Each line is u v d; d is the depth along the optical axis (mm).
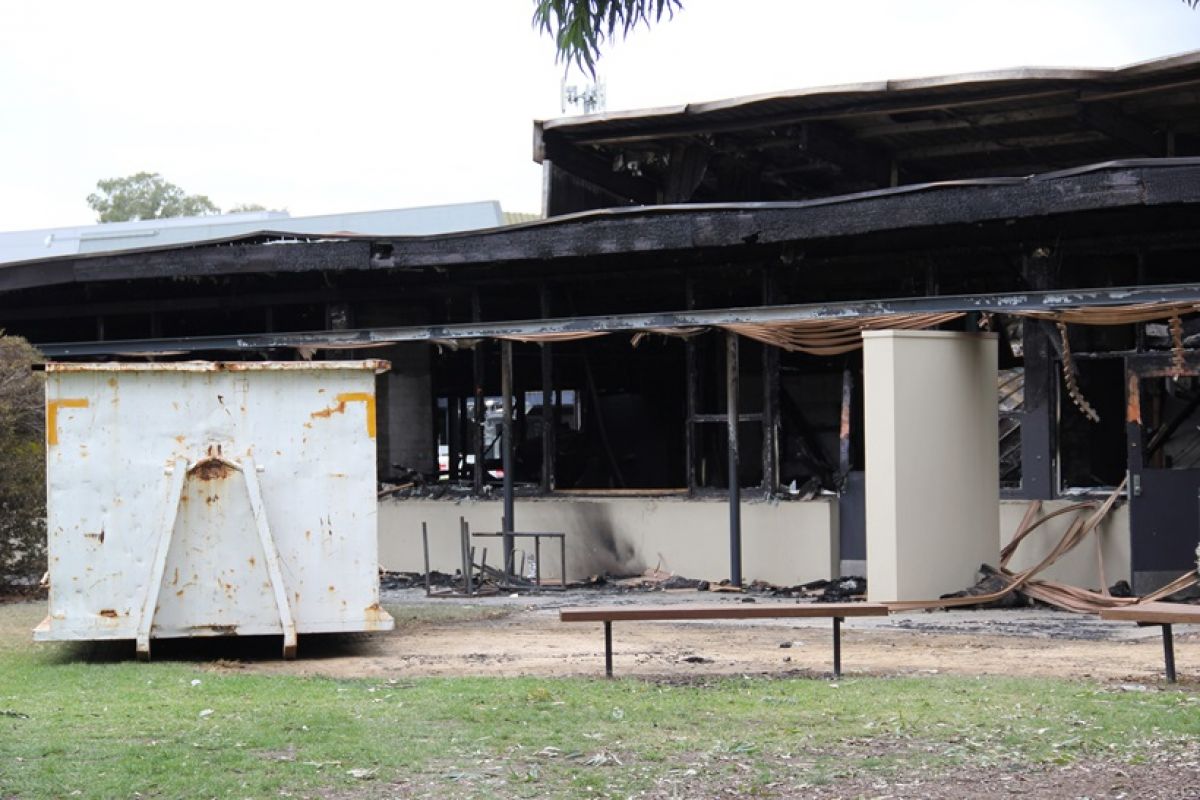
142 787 6508
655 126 19359
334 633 12344
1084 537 15070
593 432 22297
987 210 14258
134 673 10180
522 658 10992
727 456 18844
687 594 16594
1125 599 13938
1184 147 18656
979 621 13289
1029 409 15727
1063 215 14617
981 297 14539
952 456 14672
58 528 10852
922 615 13914
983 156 20016
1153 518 14367
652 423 22062
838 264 17219
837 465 20625
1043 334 15617
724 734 7602
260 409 11141
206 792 6430
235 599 11023
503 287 19188
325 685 9484
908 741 7355
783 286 17359
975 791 6387
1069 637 11969
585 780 6645
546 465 19062
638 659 10797
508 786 6574
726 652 11227
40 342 22859
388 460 20203
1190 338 15273
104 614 10852
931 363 14523
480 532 18625
